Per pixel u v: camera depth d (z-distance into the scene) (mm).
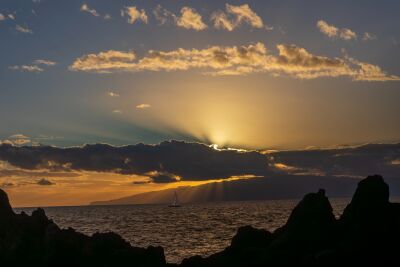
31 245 39031
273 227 110250
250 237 39094
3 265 37594
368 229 34656
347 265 32156
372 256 32625
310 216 37000
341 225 36500
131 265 36656
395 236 34188
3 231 40750
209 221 151875
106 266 36438
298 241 35969
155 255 37812
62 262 37062
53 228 39719
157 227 128875
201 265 36562
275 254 33906
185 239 91312
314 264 32281
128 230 120312
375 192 36375
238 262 35594
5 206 42719
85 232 114750
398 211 35969
